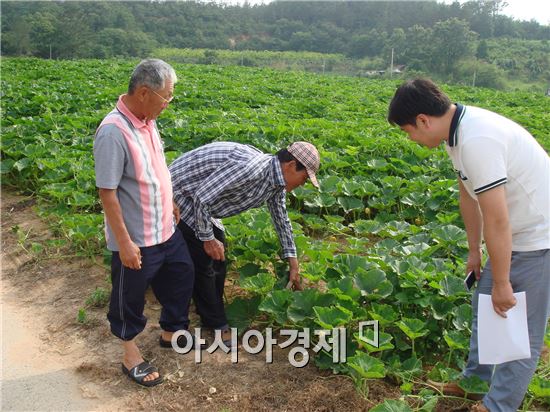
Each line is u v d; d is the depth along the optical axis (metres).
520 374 2.90
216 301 3.97
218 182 3.47
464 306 3.88
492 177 2.58
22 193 7.25
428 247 4.80
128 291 3.36
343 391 3.40
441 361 3.80
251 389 3.49
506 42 67.25
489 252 2.69
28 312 4.41
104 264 4.95
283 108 13.06
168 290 3.72
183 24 71.38
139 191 3.25
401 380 3.49
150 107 3.14
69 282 4.88
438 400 3.37
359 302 4.10
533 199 2.73
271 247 4.62
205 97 14.18
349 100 16.11
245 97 14.70
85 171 6.46
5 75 18.30
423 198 6.46
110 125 3.07
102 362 3.75
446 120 2.72
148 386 3.50
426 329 3.73
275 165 3.51
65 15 58.62
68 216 5.70
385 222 6.26
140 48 56.44
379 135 9.68
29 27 53.44
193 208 3.71
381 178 7.29
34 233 5.89
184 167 3.70
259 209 5.54
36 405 3.32
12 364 3.73
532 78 52.97
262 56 61.56
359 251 5.02
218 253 3.66
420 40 53.00
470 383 3.26
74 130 8.86
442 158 8.20
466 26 50.19
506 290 2.73
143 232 3.32
